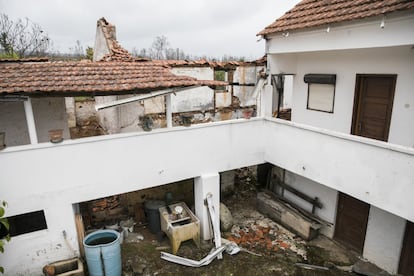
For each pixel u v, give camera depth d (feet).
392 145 18.97
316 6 27.55
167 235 27.94
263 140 29.78
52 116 28.25
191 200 35.63
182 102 36.68
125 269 24.27
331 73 27.37
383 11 19.08
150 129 23.68
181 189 34.76
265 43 29.14
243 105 41.68
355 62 25.12
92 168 22.12
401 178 18.74
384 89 23.67
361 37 21.25
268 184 38.17
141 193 32.45
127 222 30.30
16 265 21.20
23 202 20.33
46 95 19.71
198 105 37.99
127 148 23.06
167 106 24.12
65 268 22.33
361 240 27.07
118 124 32.83
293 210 31.81
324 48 23.99
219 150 27.48
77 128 45.39
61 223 21.91
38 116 27.61
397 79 22.39
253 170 41.45
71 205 22.02
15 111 26.40
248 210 35.68
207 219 28.09
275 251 27.73
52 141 20.38
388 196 19.66
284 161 27.81
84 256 23.66
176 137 24.94
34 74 21.72
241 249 27.53
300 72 30.78
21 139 27.25
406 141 22.54
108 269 21.90
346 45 22.33
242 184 41.16
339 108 27.17
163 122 35.94
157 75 24.62
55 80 20.93
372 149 20.13
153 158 24.36
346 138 21.70
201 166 26.91
